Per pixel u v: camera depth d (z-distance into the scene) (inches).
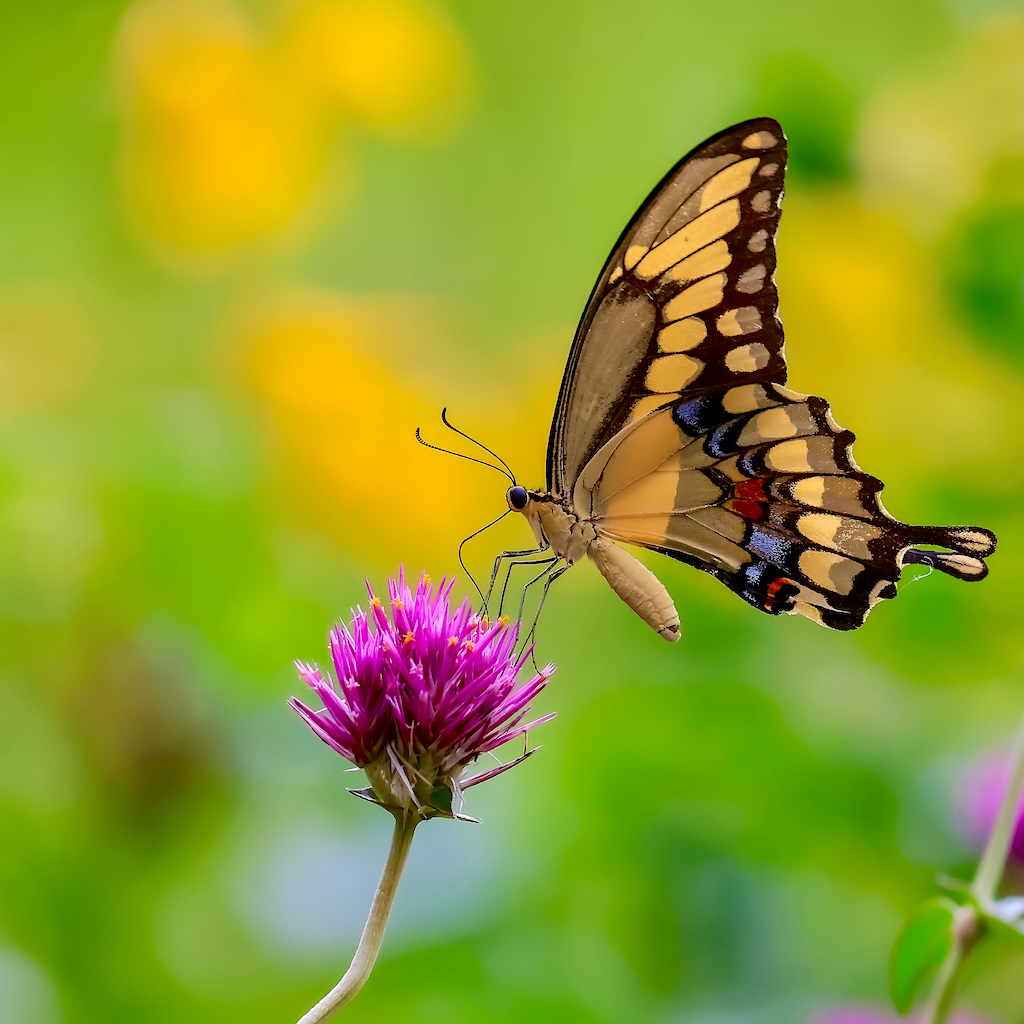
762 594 72.6
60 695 73.7
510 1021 72.9
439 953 73.3
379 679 69.7
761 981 73.5
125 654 73.9
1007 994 73.1
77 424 74.4
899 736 74.5
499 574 74.9
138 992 73.0
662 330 72.2
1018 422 74.6
